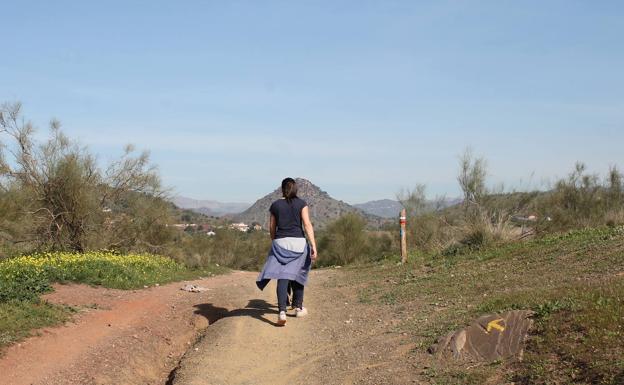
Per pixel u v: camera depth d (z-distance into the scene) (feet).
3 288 28.63
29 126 59.11
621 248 31.68
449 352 19.70
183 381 20.34
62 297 32.17
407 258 51.03
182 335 28.27
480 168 54.70
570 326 18.43
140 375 22.57
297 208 27.12
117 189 65.77
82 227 59.98
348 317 28.09
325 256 91.81
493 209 52.75
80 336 24.62
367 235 92.32
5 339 22.09
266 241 104.27
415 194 74.43
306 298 35.86
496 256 39.32
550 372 16.15
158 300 34.96
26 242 59.31
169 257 67.36
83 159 62.28
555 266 31.14
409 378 18.54
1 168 57.82
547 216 51.98
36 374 19.76
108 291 36.68
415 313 26.55
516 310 21.09
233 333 25.52
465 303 26.35
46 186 58.75
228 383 20.29
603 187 58.70
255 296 36.73
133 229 66.28
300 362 22.12
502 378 16.85
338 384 19.35
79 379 20.10
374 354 21.52
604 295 20.48
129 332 26.58
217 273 65.10
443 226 61.62
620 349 16.03
